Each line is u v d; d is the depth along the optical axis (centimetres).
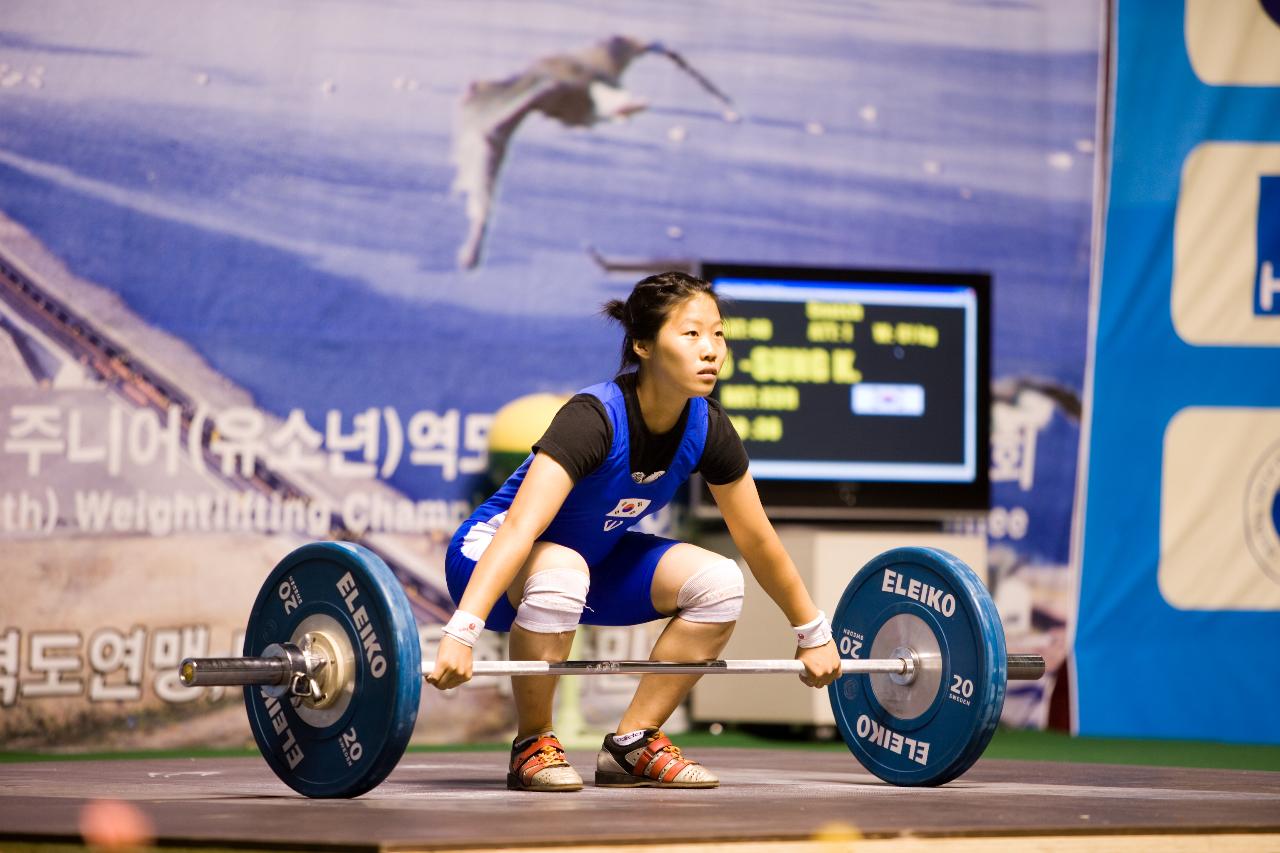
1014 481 1984
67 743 1675
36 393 1691
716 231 1906
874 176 1961
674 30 1902
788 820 771
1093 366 2016
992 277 1944
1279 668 2019
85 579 1692
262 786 1014
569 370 1853
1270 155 2050
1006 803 904
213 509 1736
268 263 1769
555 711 1816
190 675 848
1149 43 2042
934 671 1056
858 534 1806
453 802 876
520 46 1850
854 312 1878
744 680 1808
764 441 1839
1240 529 2028
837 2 1958
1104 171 2028
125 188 1728
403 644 848
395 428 1800
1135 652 1998
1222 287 2041
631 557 1034
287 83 1780
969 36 1998
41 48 1709
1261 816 841
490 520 1006
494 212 1838
